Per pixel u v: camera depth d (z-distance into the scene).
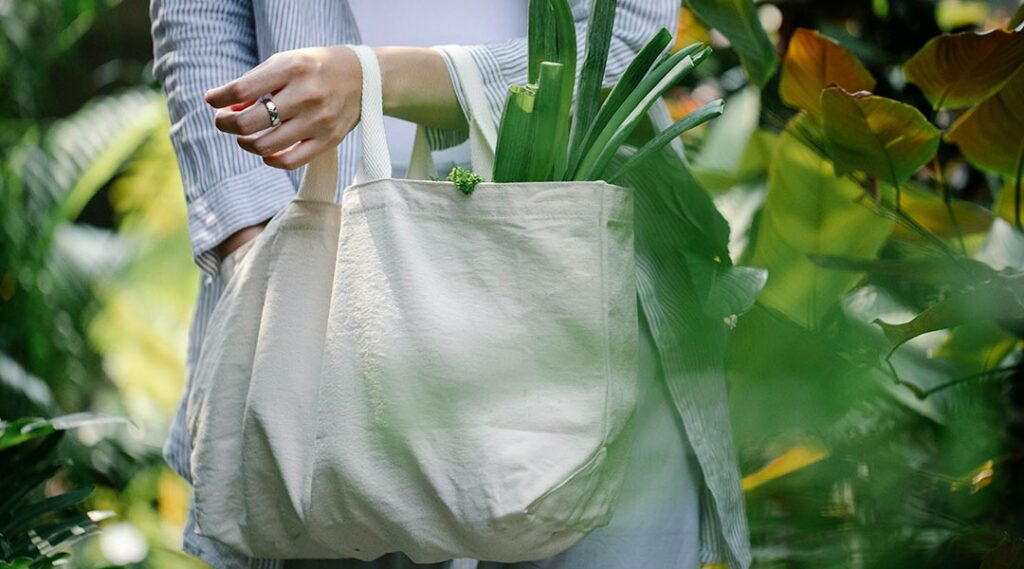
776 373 1.62
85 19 4.59
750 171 2.19
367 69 1.47
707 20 2.12
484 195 1.38
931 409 1.87
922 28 2.49
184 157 1.71
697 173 2.12
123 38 5.55
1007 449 1.87
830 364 1.64
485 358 1.36
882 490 1.66
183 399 1.76
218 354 1.53
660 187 1.67
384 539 1.42
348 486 1.38
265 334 1.48
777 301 1.89
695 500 1.64
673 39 1.69
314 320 1.48
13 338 4.22
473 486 1.35
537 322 1.38
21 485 2.10
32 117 4.51
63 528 2.09
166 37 1.75
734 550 1.62
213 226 1.67
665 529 1.59
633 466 1.58
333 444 1.38
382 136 1.44
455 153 1.70
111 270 4.44
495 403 1.37
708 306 1.65
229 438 1.53
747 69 2.17
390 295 1.37
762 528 1.68
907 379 1.91
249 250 1.60
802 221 1.92
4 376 3.93
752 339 1.65
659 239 1.65
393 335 1.37
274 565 1.63
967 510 1.82
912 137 1.84
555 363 1.38
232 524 1.53
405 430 1.36
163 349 4.39
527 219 1.38
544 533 1.39
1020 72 1.84
